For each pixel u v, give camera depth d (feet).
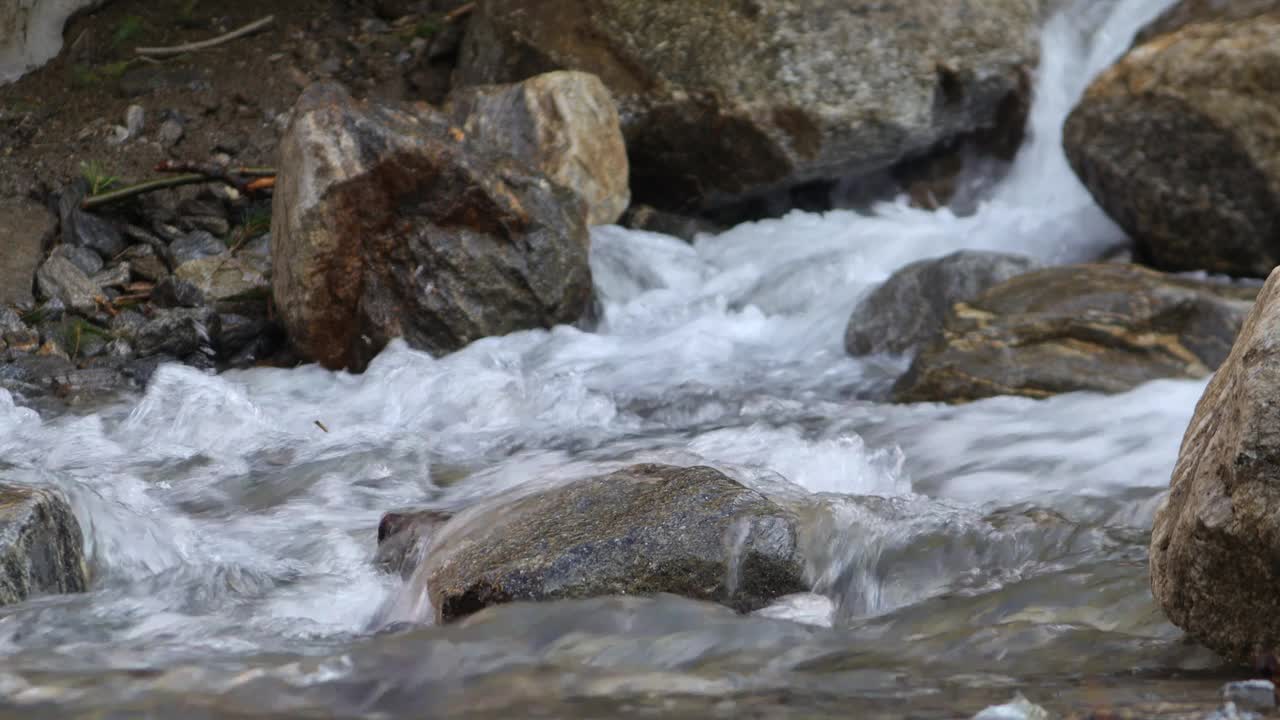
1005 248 49.19
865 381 40.65
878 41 53.01
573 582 19.48
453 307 42.98
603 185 51.60
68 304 47.09
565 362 43.06
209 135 55.42
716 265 51.29
